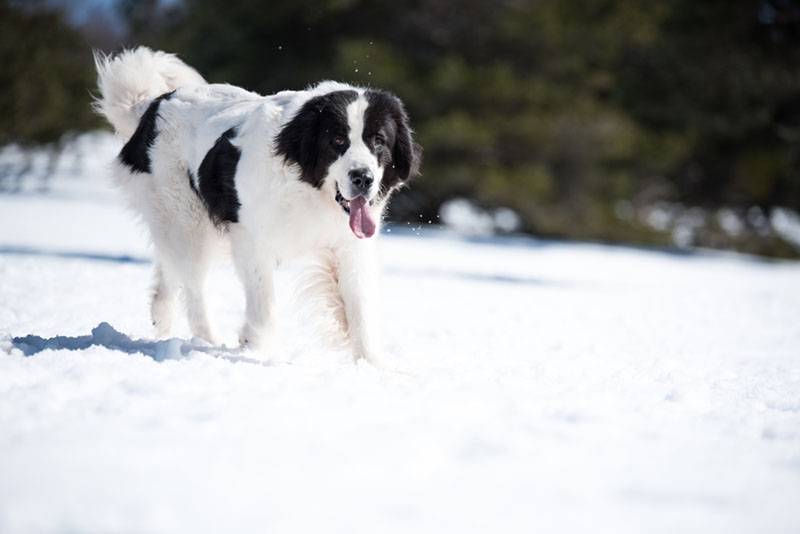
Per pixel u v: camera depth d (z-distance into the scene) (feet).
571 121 129.29
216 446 16.08
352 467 15.33
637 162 140.77
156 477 14.26
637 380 26.73
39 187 131.95
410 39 137.39
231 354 25.63
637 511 13.80
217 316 37.42
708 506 14.12
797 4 130.31
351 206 25.79
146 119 30.63
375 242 28.07
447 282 60.18
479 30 136.98
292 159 26.11
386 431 17.65
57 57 130.00
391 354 30.53
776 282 84.48
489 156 132.67
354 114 26.07
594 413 20.06
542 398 22.04
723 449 17.76
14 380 20.44
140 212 31.14
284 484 14.33
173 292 30.81
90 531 12.07
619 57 141.28
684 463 16.49
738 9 132.16
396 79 125.39
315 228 26.99
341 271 27.73
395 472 15.19
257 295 27.25
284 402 19.65
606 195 141.08
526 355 31.68
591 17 141.59
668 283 75.25
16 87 124.16
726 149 143.33
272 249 27.12
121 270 49.03
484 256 89.51
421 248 93.45
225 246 30.42
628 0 139.74
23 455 15.03
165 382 20.67
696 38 135.95
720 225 153.89
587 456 16.69
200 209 29.71
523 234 139.23
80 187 137.39
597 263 93.04
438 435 17.53
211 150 27.96
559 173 135.03
